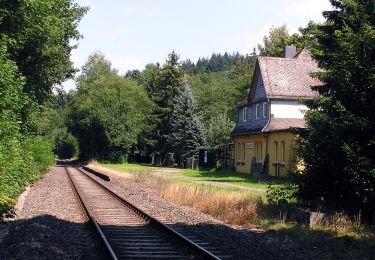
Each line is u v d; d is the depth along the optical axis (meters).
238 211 16.16
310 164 14.97
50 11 20.95
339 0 16.23
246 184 29.33
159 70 87.06
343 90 14.01
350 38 13.74
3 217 13.44
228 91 85.31
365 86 13.67
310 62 43.50
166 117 77.00
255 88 43.22
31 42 21.17
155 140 76.44
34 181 29.11
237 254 10.56
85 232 13.03
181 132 62.66
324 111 15.10
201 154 60.97
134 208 17.98
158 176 36.78
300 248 11.71
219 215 16.83
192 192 20.77
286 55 49.12
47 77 25.72
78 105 82.75
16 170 14.70
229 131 55.06
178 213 17.11
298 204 16.58
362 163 13.01
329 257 10.74
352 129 13.65
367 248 11.49
